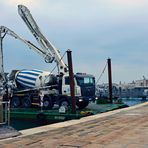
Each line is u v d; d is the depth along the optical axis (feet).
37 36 88.28
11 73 86.02
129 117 54.19
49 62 85.46
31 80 82.89
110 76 95.86
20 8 90.02
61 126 41.63
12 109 80.02
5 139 29.91
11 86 84.74
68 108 68.64
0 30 87.25
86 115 64.49
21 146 25.77
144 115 58.03
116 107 82.28
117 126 40.24
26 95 82.38
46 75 81.56
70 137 30.76
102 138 29.78
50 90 79.87
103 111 72.38
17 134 32.30
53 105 79.10
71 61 67.21
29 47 88.02
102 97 98.78
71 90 66.69
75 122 47.14
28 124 73.67
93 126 40.96
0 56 84.33
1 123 34.81
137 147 24.81
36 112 73.15
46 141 28.32
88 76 79.56
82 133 33.81
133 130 35.55
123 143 26.76
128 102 114.32
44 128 39.22
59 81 78.89
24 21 89.92
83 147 25.07
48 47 86.33
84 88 77.46
